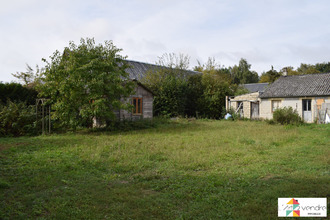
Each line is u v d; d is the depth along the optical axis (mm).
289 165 7262
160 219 4168
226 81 32562
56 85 14844
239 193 5148
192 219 4180
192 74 32562
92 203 4711
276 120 20188
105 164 7465
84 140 11641
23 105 14852
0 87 16938
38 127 14148
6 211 4332
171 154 8758
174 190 5410
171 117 26312
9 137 12977
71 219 4098
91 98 14969
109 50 16391
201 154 8750
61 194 5117
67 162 7562
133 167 7141
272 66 35500
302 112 23750
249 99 27062
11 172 6559
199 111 28969
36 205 4551
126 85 16656
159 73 28688
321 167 7012
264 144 10570
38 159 7859
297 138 12281
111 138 12344
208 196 5031
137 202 4762
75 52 15195
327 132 14312
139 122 17531
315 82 24484
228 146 10188
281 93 24969
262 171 6707
